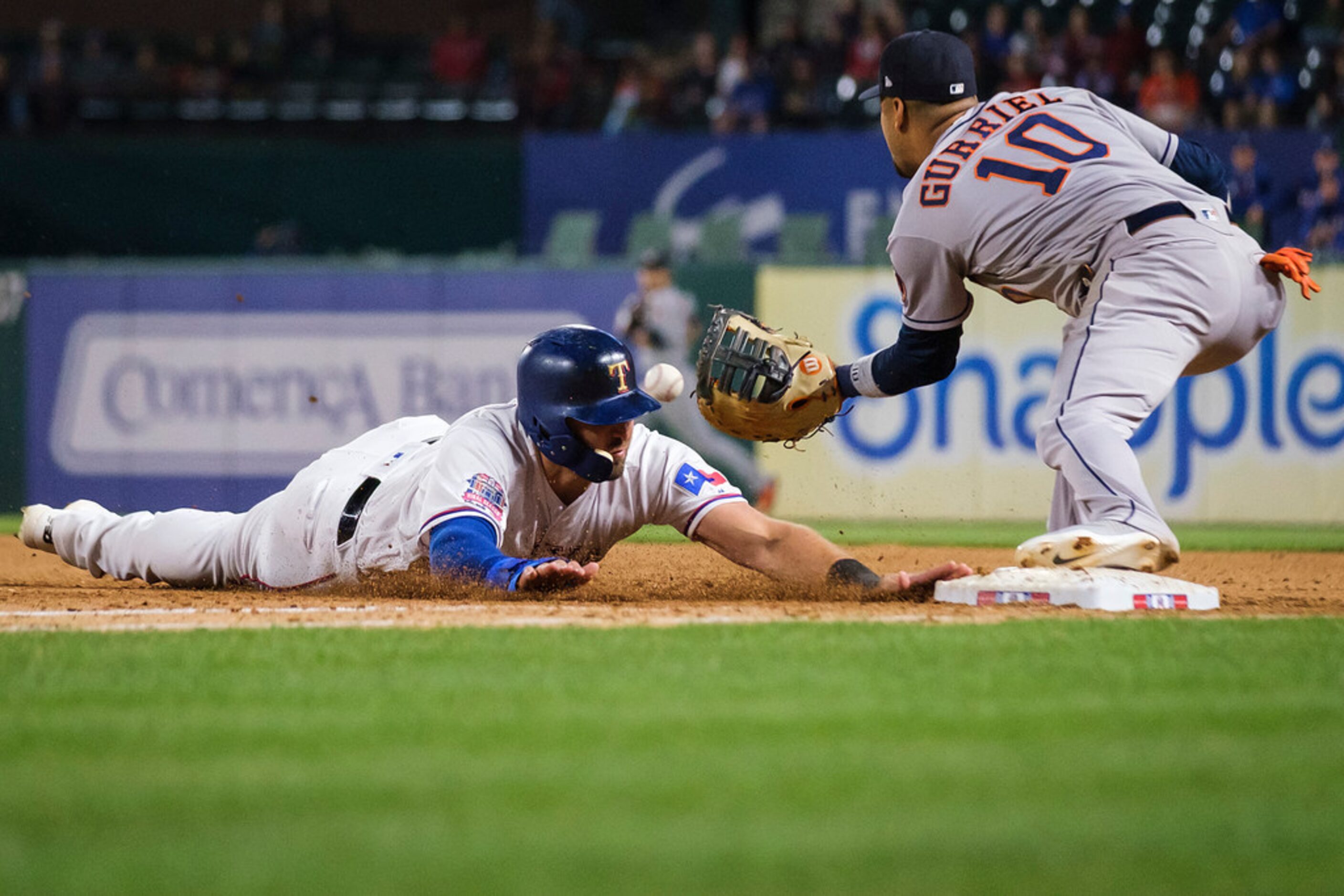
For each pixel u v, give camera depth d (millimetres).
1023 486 45219
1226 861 6438
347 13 79625
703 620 14898
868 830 6914
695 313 46344
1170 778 7934
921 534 39656
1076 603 15914
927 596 17062
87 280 47000
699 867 6320
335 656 12312
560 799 7496
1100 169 16891
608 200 55969
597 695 10438
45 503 47094
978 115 17719
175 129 62625
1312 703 10125
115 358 47062
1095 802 7445
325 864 6379
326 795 7594
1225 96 58125
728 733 9086
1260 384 45000
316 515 18031
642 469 17016
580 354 15977
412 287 46781
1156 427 45250
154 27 79812
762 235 55250
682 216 55688
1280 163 52281
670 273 46375
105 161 57344
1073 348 17000
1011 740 8914
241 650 12719
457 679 11102
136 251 57625
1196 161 18016
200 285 46906
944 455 45406
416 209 56906
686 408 46219
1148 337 16469
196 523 19859
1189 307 16547
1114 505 16359
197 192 57344
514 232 56750
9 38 69812
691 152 55562
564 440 16031
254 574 19094
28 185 57375
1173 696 10414
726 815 7184
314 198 57219
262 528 18859
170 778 8000
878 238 54688
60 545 21078
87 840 6805
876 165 54750
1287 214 52125
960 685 10852
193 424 46969
